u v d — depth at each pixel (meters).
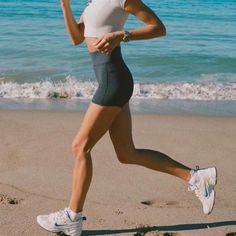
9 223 4.48
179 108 10.07
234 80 13.28
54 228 4.27
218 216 4.78
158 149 6.94
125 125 4.23
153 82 12.61
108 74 3.95
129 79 4.04
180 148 7.01
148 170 5.92
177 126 8.29
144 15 3.86
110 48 3.81
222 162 6.46
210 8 39.41
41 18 26.25
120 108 4.05
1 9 29.55
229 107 10.34
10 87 11.33
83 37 4.40
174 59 16.20
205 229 4.50
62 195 5.14
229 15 34.56
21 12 28.45
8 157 6.24
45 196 5.10
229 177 5.88
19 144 6.82
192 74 14.00
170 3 40.84
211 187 4.38
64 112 9.12
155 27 3.85
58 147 6.75
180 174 4.42
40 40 18.80
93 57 4.01
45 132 7.51
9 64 14.12
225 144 7.27
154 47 18.47
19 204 4.89
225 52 18.38
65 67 13.94
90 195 5.16
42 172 5.77
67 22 4.32
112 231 4.42
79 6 31.89
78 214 4.25
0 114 8.60
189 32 24.30
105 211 4.80
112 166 6.03
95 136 4.09
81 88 11.48
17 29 21.80
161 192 5.33
